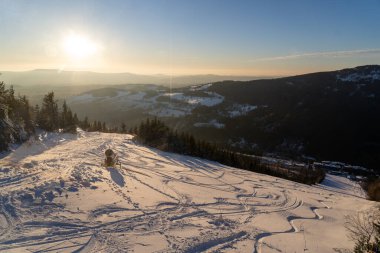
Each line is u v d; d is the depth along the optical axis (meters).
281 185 24.30
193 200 13.65
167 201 12.70
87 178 14.10
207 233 9.38
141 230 9.05
